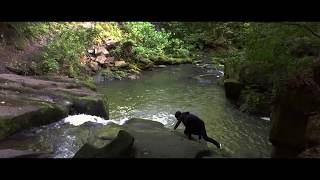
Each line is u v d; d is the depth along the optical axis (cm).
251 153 1086
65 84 1559
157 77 2228
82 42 2267
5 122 1055
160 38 2755
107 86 1978
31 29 2106
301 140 840
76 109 1348
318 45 811
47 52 1981
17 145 1009
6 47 1873
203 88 1955
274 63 812
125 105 1625
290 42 794
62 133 1125
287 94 835
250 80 1581
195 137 1117
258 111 1494
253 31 805
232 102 1683
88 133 1134
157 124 1114
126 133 866
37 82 1505
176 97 1770
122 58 2430
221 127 1350
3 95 1275
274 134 869
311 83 805
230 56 1695
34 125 1145
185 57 2711
